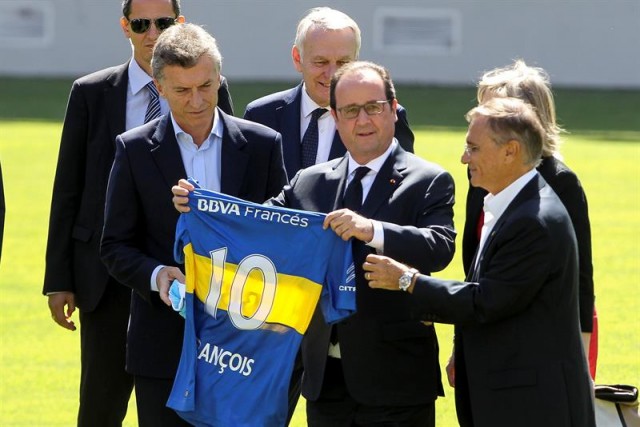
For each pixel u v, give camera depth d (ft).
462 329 32.58
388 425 35.42
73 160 42.60
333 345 35.99
